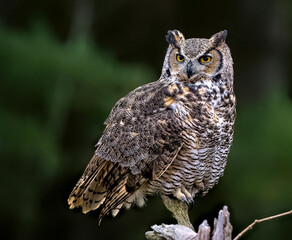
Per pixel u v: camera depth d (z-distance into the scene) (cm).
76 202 1218
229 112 1184
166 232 1049
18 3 2753
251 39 2983
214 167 1207
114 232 2617
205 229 995
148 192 1212
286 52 3011
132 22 2905
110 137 1201
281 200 2230
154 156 1166
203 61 1189
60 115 2311
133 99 1209
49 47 2248
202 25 2995
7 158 2242
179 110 1159
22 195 2303
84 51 2266
